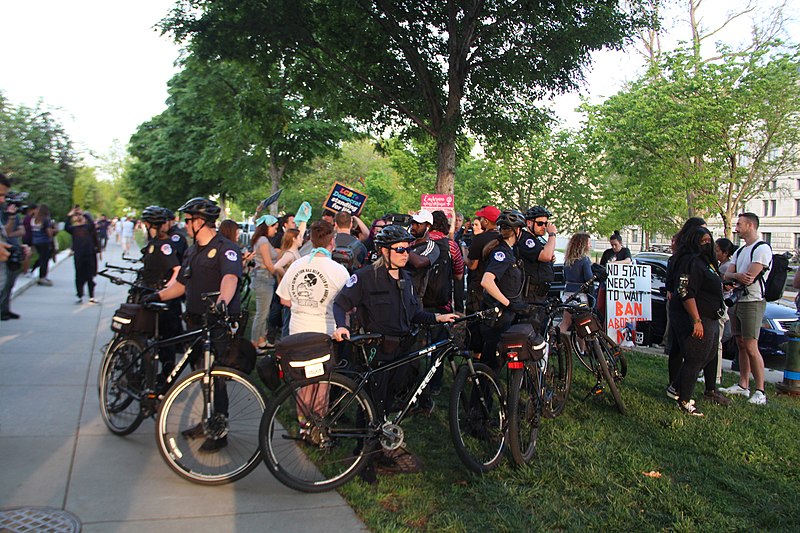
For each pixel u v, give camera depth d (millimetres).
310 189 36219
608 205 26234
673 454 4738
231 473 3969
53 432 4676
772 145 22656
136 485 3844
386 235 4020
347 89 11516
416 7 10539
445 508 3766
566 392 5723
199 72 18906
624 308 8547
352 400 4004
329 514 3613
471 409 4430
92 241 11164
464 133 12188
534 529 3529
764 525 3691
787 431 5379
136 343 4656
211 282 4543
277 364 4129
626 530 3555
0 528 3193
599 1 9914
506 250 4996
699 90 21234
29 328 8547
